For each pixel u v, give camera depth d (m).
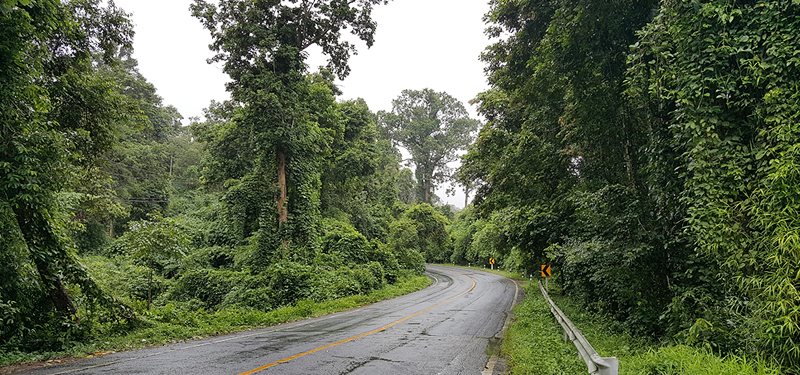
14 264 8.48
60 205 11.33
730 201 6.50
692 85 6.89
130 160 43.38
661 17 7.89
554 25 10.20
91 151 15.07
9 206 8.05
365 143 41.06
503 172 16.80
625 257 9.34
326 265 26.45
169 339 9.72
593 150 12.09
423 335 10.53
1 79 8.23
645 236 9.17
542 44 11.26
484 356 8.06
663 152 8.43
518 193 17.22
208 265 28.80
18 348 7.85
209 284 22.20
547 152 15.02
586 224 11.38
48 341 8.31
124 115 15.06
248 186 25.27
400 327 12.02
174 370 6.55
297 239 25.38
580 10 9.23
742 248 6.33
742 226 6.43
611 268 9.80
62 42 13.03
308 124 25.55
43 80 10.45
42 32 9.76
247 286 20.56
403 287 29.38
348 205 44.12
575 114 11.53
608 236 10.10
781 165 5.84
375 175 50.81
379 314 15.62
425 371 6.77
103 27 14.95
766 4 6.45
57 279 9.24
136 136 51.34
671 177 8.23
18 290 8.53
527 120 16.78
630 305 10.05
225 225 31.77
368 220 48.12
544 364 6.85
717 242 6.43
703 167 6.69
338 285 22.52
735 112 6.88
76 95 13.76
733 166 6.47
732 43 6.79
